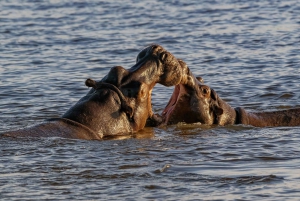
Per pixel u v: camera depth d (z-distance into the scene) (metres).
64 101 57.69
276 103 56.78
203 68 70.88
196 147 41.59
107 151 40.09
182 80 46.50
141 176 35.50
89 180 34.84
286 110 50.62
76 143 41.19
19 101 57.62
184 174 35.94
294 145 42.06
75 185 34.06
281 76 66.00
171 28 96.19
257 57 75.25
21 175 35.38
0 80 65.75
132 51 80.50
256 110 54.09
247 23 98.25
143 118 45.47
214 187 33.91
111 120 43.94
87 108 43.84
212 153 40.19
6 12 113.38
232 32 91.44
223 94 59.97
